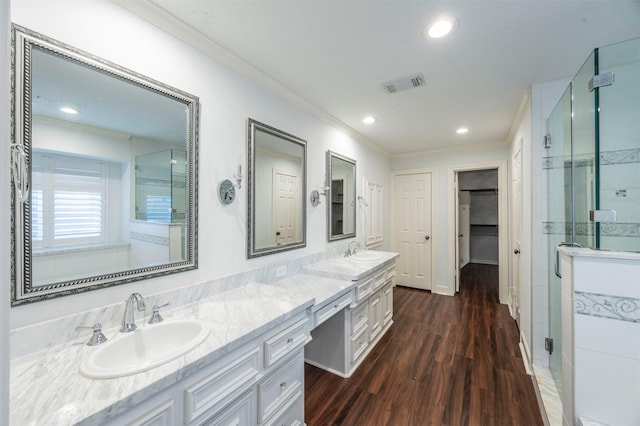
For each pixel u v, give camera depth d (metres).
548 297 2.20
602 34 1.57
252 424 1.29
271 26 1.53
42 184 1.09
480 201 7.10
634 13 1.39
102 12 1.25
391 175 4.80
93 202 1.24
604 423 1.21
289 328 1.50
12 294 1.01
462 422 1.71
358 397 1.96
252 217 1.98
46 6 1.10
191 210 1.60
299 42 1.67
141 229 1.40
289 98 2.35
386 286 3.06
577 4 1.34
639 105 1.41
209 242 1.71
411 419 1.75
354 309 2.33
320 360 2.33
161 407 0.92
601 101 1.47
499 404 1.87
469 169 4.20
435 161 4.45
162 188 1.49
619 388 1.19
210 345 1.10
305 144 2.57
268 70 1.99
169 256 1.51
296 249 2.48
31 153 1.06
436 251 4.42
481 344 2.70
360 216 3.71
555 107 2.08
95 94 1.24
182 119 1.57
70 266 1.16
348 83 2.18
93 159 1.24
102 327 1.22
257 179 2.05
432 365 2.35
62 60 1.14
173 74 1.52
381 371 2.27
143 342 1.23
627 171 1.40
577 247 1.45
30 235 1.05
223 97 1.80
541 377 2.06
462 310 3.63
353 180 3.51
